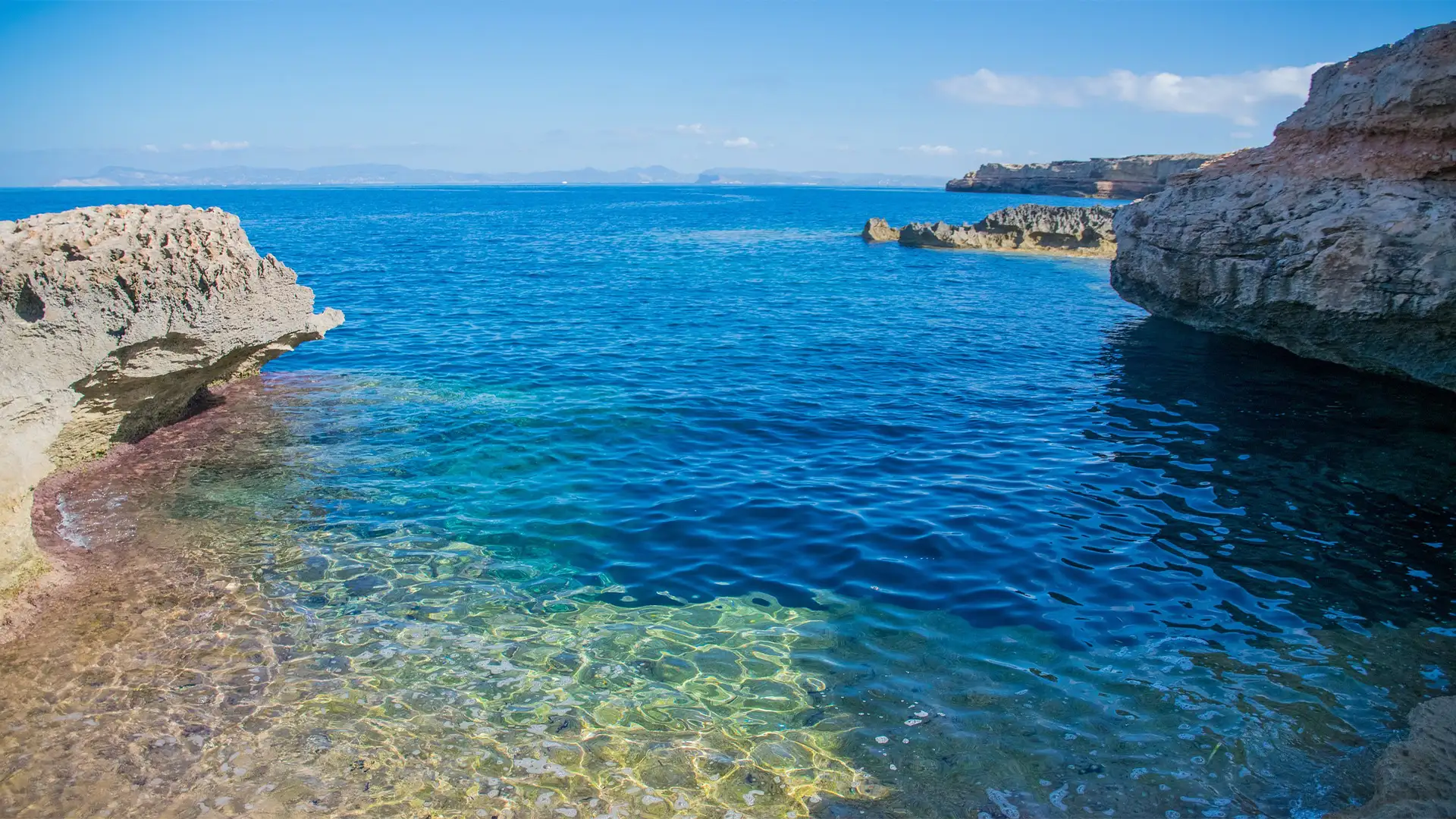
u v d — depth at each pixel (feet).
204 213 38.75
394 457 39.09
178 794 18.22
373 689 22.07
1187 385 52.90
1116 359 61.11
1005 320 78.23
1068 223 148.77
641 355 61.21
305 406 46.88
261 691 21.83
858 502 34.55
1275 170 58.39
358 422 44.01
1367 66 53.36
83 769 18.86
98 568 27.99
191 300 35.12
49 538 29.84
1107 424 45.01
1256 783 18.76
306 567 28.53
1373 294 47.01
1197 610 26.18
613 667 23.32
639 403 48.42
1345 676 22.72
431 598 26.81
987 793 18.58
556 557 29.71
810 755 19.84
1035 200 428.15
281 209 371.97
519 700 21.83
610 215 309.22
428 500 34.40
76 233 30.27
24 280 28.27
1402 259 45.11
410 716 21.06
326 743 19.95
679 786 18.86
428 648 24.03
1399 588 27.48
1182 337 68.69
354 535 31.07
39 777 18.60
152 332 32.99
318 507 33.53
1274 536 31.24
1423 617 25.73
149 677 22.22
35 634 24.06
